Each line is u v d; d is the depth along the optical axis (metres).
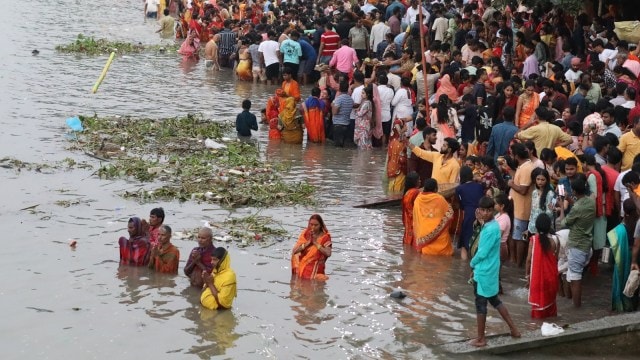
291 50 32.84
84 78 31.81
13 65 33.16
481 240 12.52
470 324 13.38
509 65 26.55
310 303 13.95
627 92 19.14
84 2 55.03
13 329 12.62
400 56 30.38
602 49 23.42
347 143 24.94
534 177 15.30
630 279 13.48
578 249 14.05
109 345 12.25
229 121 26.47
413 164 19.66
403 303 14.09
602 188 14.95
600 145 16.25
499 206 15.90
